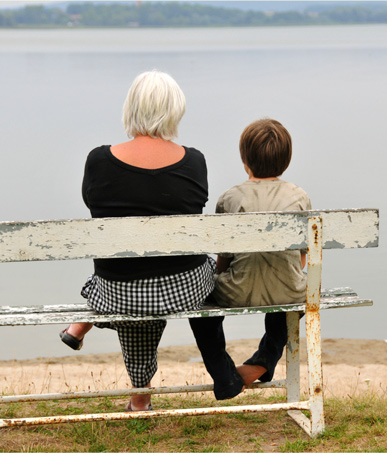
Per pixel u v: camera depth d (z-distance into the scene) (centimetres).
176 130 1055
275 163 1074
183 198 1018
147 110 1022
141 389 1116
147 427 1112
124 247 950
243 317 2969
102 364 2325
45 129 10081
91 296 1041
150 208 1000
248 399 1349
